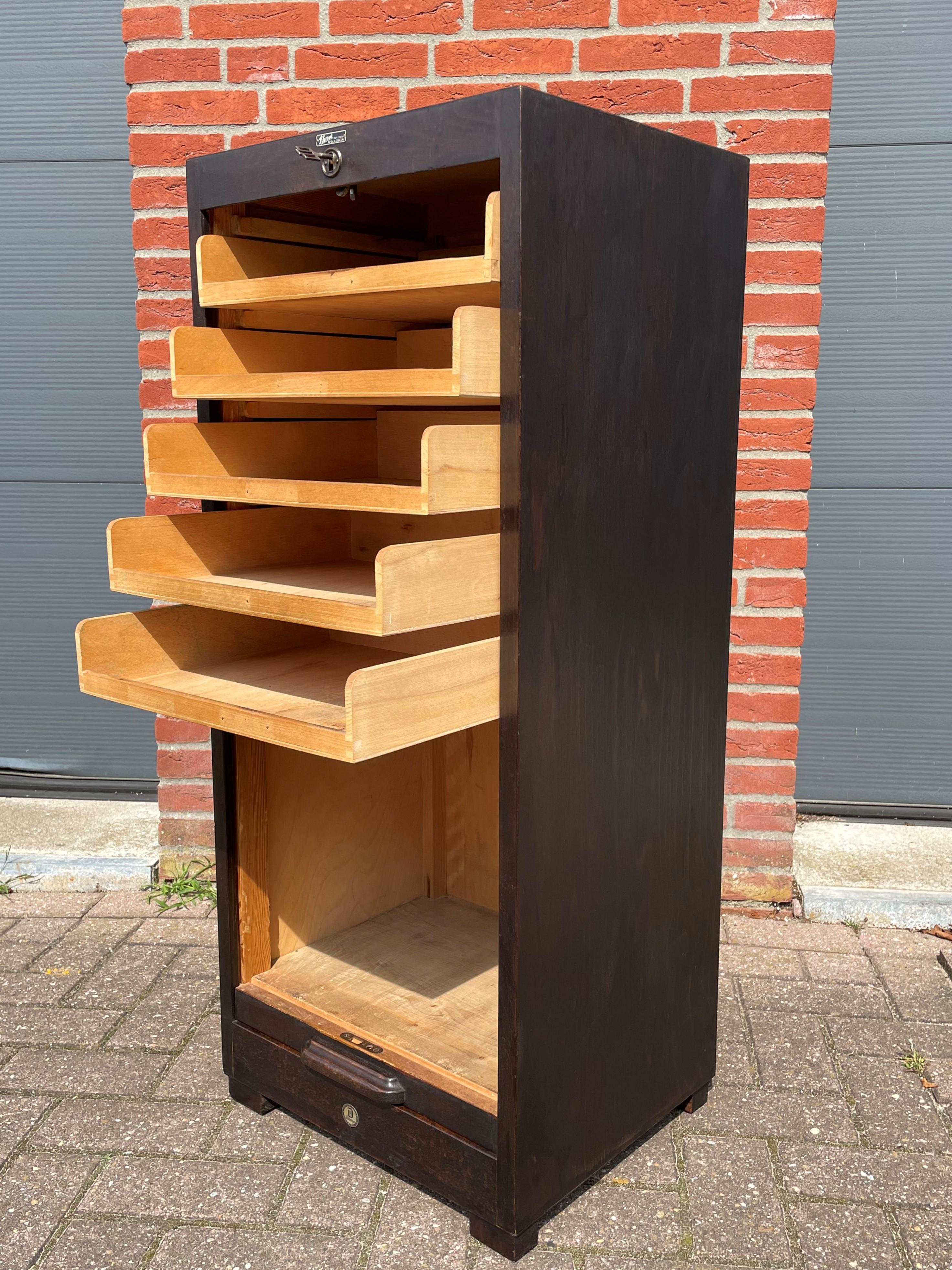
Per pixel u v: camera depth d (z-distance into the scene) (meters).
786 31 2.46
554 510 1.52
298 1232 1.75
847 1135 1.98
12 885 2.93
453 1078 1.76
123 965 2.57
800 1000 2.43
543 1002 1.62
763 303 2.57
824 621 3.15
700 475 1.82
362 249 2.00
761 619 2.70
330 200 1.90
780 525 2.65
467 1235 1.75
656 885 1.84
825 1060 2.21
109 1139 1.96
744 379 2.61
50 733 3.39
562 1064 1.68
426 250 2.12
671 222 1.66
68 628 3.33
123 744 3.37
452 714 1.50
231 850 2.03
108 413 3.20
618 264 1.56
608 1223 1.77
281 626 2.07
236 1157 1.92
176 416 2.79
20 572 3.31
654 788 1.81
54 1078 2.14
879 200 2.90
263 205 1.84
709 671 1.91
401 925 2.38
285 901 2.20
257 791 2.06
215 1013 2.37
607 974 1.75
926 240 2.91
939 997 2.44
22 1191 1.83
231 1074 2.08
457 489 1.44
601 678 1.65
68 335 3.17
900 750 3.19
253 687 1.78
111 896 2.91
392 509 1.45
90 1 2.97
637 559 1.70
